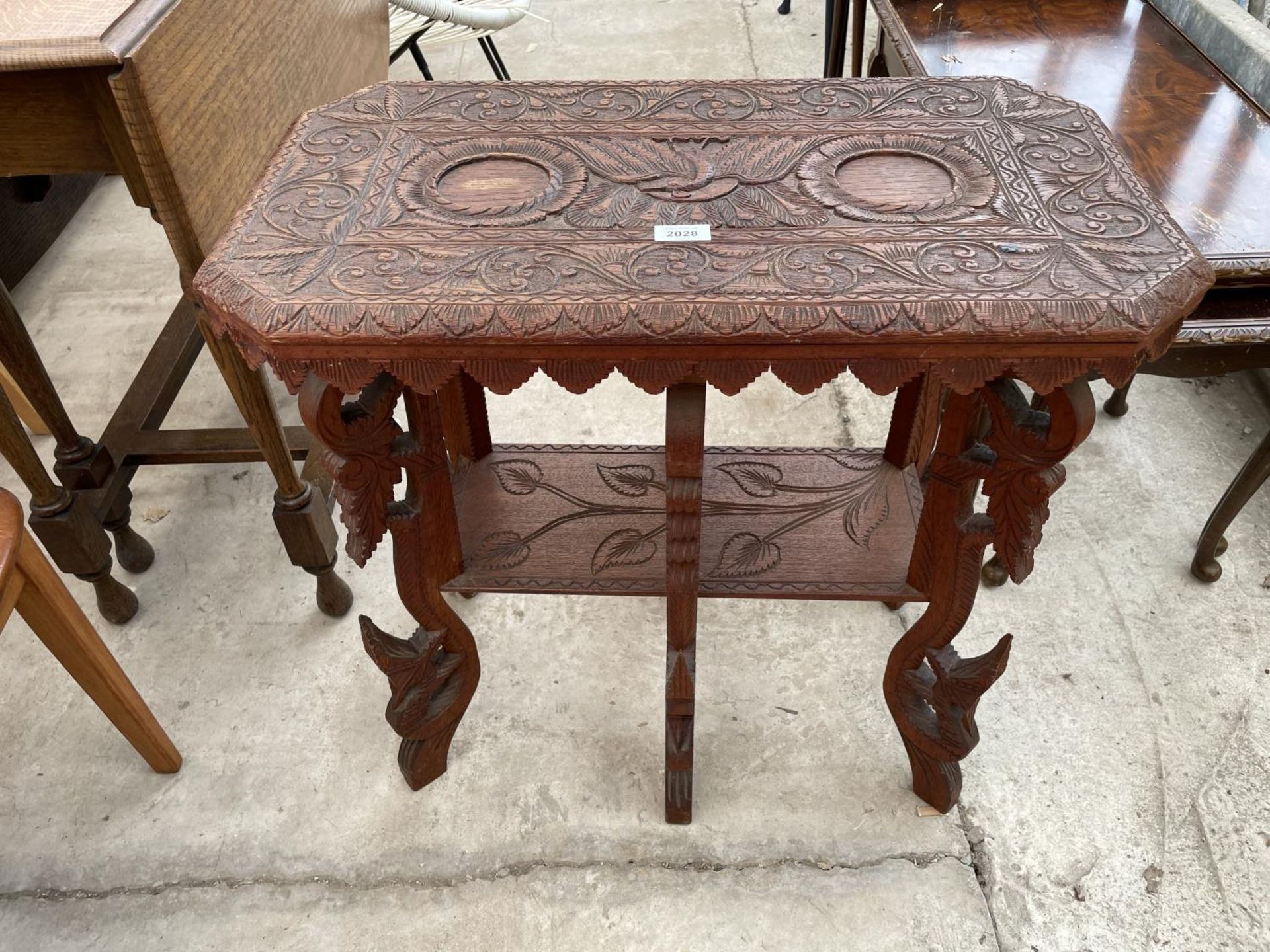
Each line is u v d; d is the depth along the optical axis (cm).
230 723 162
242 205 110
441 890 140
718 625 175
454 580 141
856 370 94
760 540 148
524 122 123
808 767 153
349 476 110
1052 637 170
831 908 137
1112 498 194
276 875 142
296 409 226
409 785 151
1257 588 177
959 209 105
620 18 378
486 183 112
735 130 120
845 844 143
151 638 177
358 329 92
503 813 148
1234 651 167
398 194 109
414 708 137
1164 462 201
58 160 119
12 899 141
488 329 91
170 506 203
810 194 108
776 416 221
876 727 158
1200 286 94
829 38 265
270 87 146
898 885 139
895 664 136
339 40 178
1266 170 157
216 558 192
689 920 136
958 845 143
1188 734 155
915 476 159
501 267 97
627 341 91
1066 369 93
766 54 348
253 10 141
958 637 171
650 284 94
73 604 129
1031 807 147
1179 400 214
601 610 179
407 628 178
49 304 257
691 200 107
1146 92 179
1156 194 151
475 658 143
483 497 158
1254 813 145
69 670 133
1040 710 159
